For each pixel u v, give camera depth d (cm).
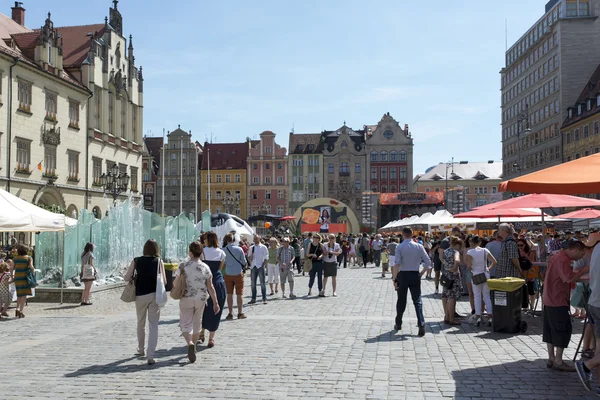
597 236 1184
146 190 11244
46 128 4659
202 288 1000
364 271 3853
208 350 1087
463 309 1722
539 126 8681
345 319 1505
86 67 5381
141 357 1023
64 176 4928
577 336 1242
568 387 810
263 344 1140
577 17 7862
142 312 1023
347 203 11325
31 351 1090
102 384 833
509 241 1358
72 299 1994
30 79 4444
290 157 11388
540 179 1001
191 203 11269
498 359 995
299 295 2212
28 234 4222
